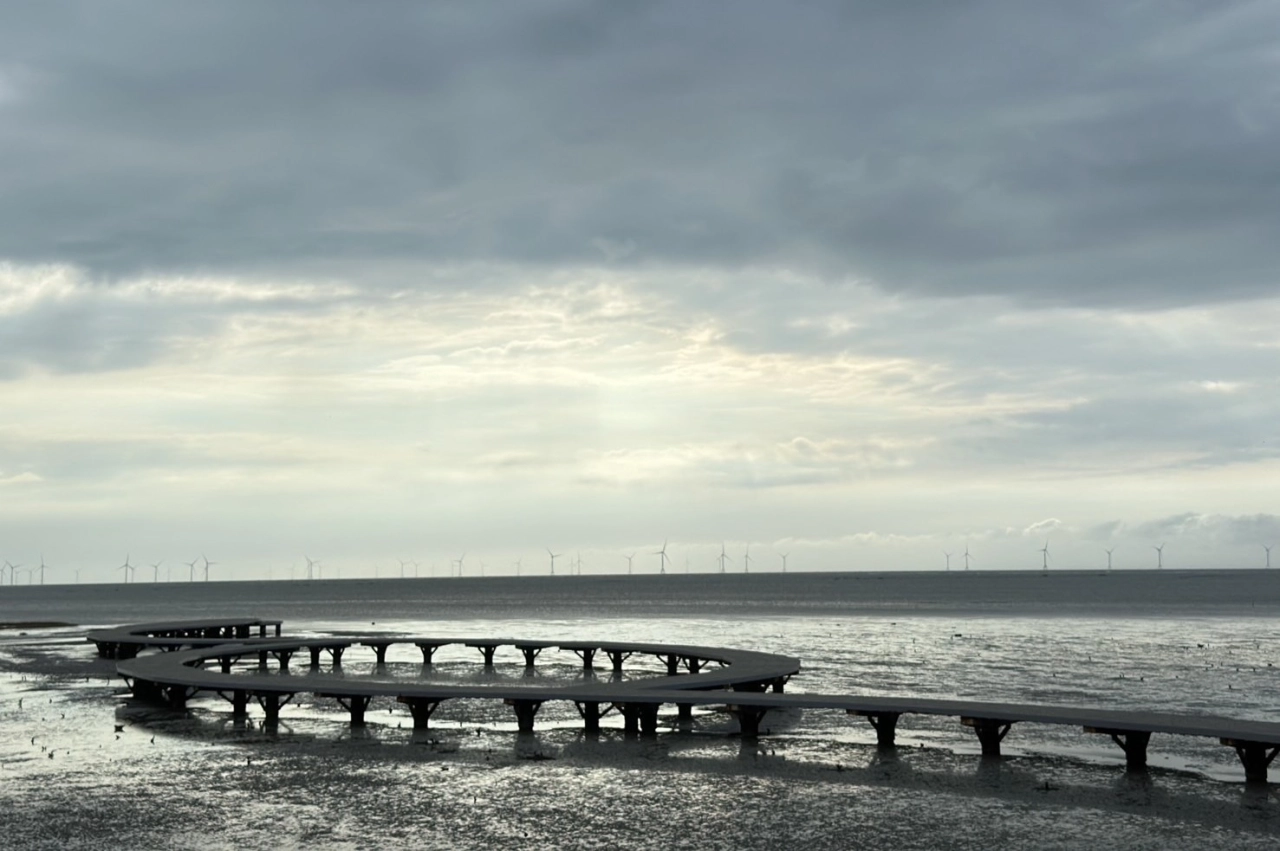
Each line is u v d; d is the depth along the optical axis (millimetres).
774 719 45219
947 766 35906
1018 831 28359
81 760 36688
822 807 30688
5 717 46000
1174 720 36062
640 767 35750
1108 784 33469
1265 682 57562
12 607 191250
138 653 77000
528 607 177125
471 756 37469
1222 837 27844
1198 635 93750
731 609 160750
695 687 45562
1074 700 50594
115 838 27578
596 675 64812
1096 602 173875
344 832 28141
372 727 43156
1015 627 106500
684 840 27547
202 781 33594
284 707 48469
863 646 82562
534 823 29031
